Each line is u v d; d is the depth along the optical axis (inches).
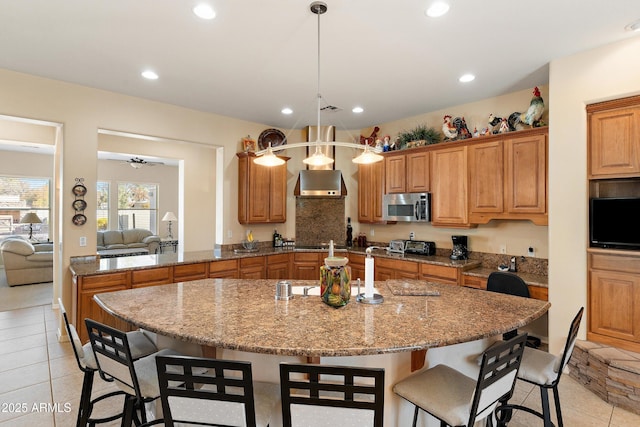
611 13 91.2
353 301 84.8
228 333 61.8
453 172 161.6
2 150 303.9
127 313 74.4
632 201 105.6
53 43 109.0
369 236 217.6
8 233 310.7
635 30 99.9
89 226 150.4
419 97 159.5
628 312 106.0
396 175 187.3
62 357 128.0
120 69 129.0
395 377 68.8
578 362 112.3
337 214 220.5
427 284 104.7
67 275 144.9
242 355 72.4
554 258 119.9
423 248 179.3
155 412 81.3
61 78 138.0
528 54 115.7
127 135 162.2
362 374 46.7
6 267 239.3
